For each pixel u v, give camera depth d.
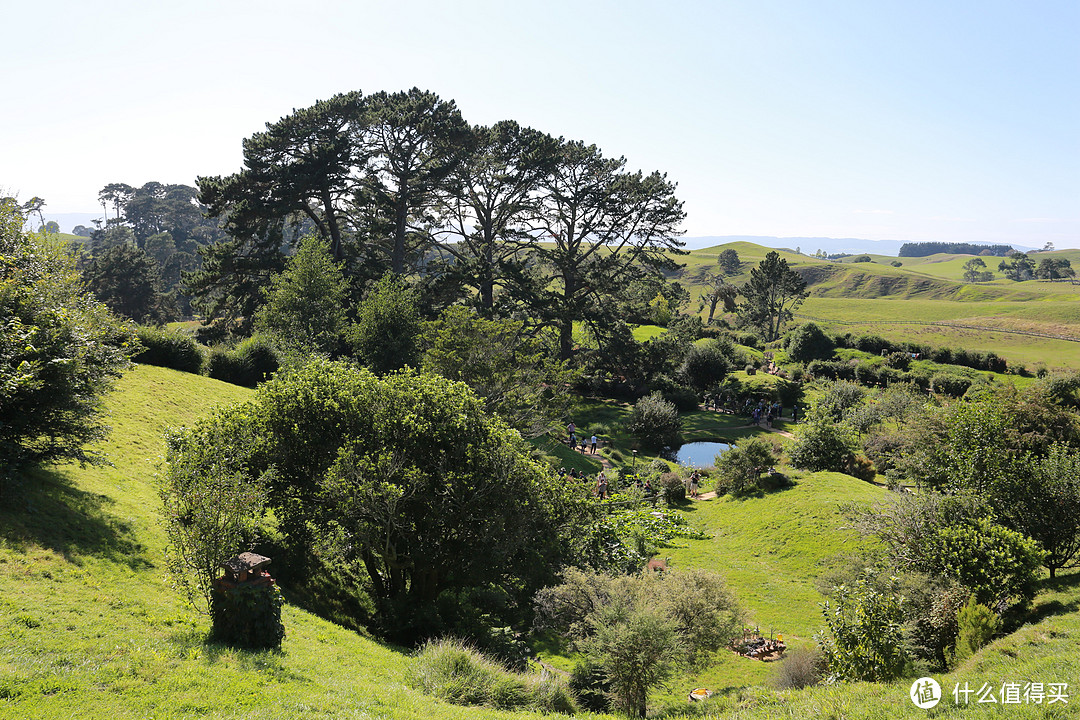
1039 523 17.52
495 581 19.86
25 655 8.96
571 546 21.06
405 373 21.12
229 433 15.34
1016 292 161.62
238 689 9.54
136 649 10.05
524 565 19.45
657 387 63.81
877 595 13.96
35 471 15.25
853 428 41.28
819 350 83.19
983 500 18.08
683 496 36.34
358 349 38.97
